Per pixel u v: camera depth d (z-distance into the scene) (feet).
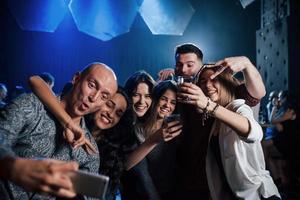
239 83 7.61
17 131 4.77
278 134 17.85
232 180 6.13
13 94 19.60
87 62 35.96
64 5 27.27
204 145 6.86
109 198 6.67
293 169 18.43
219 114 5.45
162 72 10.43
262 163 6.23
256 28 33.30
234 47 34.32
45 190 2.76
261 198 6.18
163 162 7.36
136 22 36.01
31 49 34.83
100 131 6.71
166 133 6.36
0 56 34.22
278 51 22.81
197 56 9.43
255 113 7.50
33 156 4.94
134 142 7.39
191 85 5.49
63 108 5.27
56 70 35.45
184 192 7.07
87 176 2.89
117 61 36.35
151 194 7.09
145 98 8.22
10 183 4.76
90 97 5.07
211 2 32.37
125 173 7.29
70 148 5.27
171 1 26.73
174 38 35.96
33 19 26.76
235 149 6.01
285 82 21.88
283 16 22.57
